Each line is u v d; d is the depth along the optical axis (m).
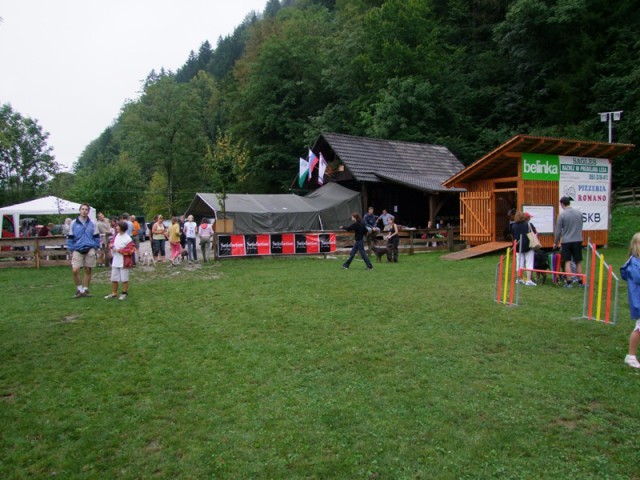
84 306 9.77
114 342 7.20
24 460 4.04
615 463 3.83
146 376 5.82
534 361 6.06
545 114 40.56
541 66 41.09
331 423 4.54
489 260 16.47
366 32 44.06
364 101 41.47
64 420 4.73
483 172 19.28
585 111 36.97
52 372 6.00
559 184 18.34
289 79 48.31
